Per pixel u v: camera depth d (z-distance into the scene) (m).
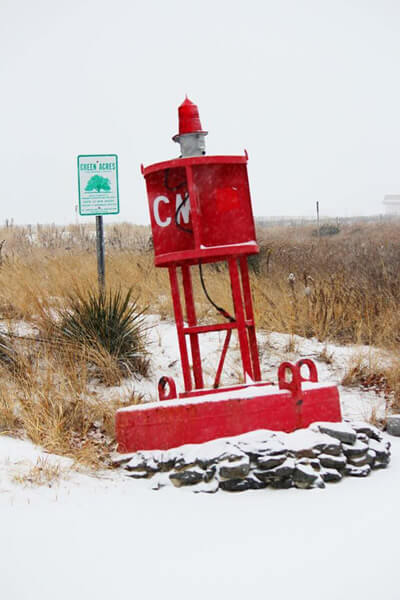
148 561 3.52
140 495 4.72
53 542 3.67
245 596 3.14
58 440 5.50
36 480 4.55
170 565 3.48
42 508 4.14
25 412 5.90
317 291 10.12
